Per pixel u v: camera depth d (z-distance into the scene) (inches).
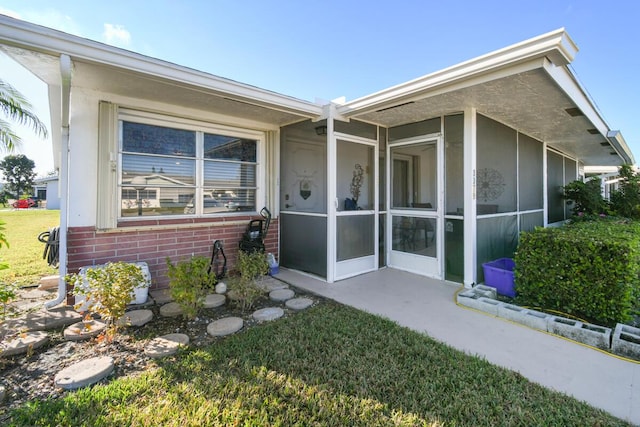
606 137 240.2
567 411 73.6
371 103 158.9
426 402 77.0
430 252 189.2
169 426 69.5
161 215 169.2
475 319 127.8
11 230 401.4
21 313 118.3
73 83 133.0
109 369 89.0
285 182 211.9
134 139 160.4
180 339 107.8
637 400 78.1
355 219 193.8
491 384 84.2
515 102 150.1
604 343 102.6
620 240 122.3
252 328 118.6
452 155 174.4
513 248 213.2
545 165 268.4
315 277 189.3
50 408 74.1
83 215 142.2
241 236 196.1
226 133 191.6
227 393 80.4
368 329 116.9
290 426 70.1
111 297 108.4
